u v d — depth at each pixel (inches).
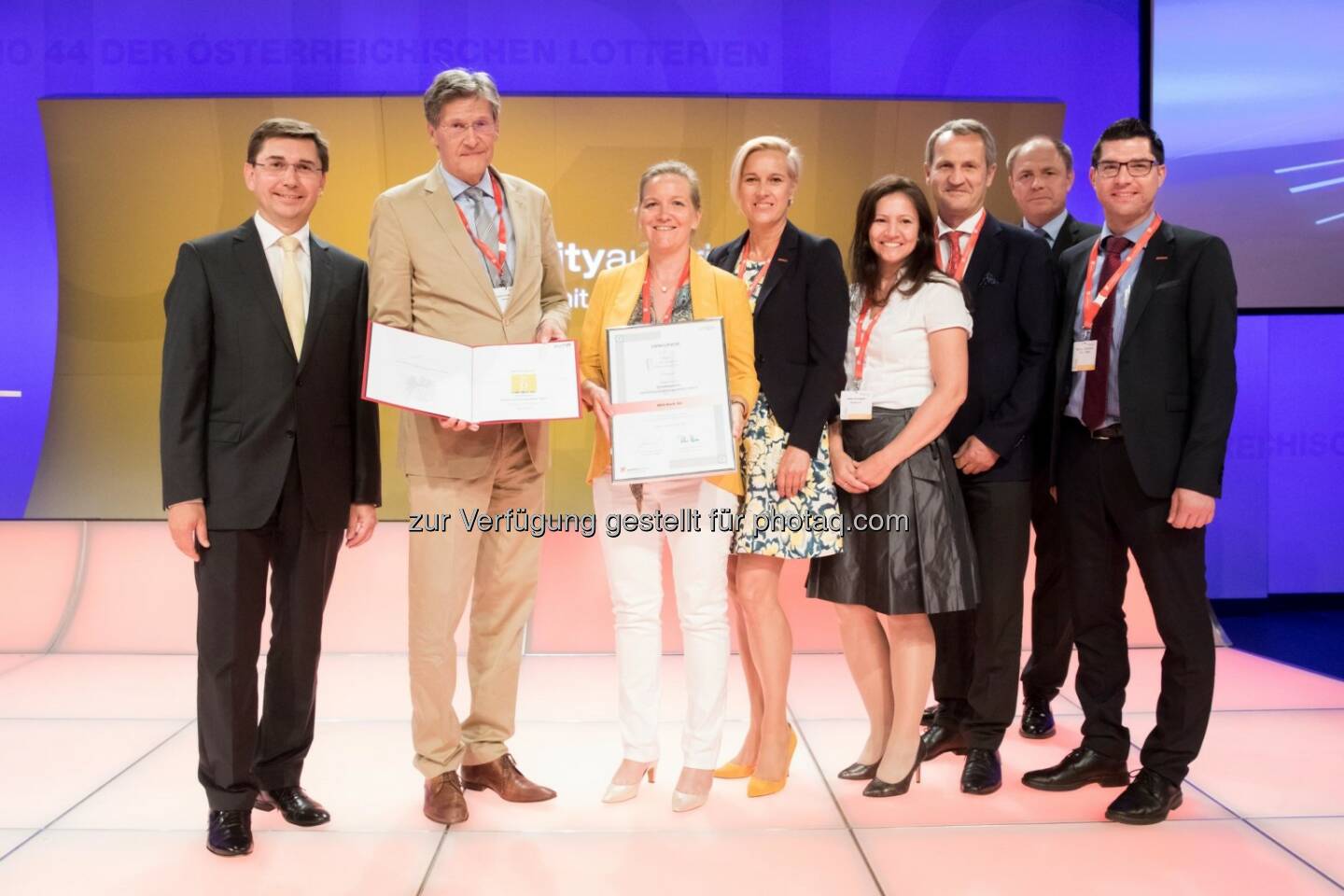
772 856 95.6
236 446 96.3
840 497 110.7
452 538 103.7
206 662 96.0
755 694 117.2
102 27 171.5
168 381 94.3
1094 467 108.7
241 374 96.6
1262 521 201.9
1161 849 96.5
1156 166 106.9
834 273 108.0
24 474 173.8
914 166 171.3
